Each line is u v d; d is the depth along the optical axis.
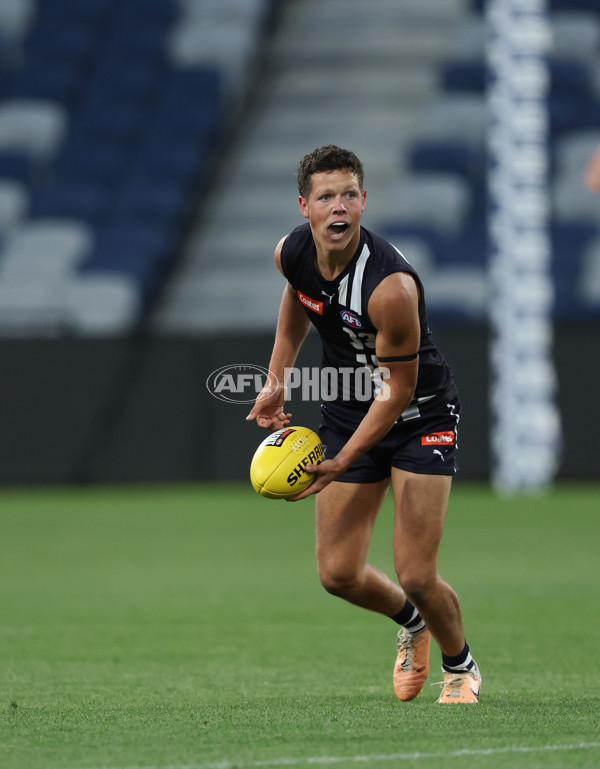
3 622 27.44
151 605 30.00
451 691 17.81
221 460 61.50
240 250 81.19
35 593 32.31
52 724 15.90
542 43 57.59
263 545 42.81
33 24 95.81
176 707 17.44
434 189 80.19
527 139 56.81
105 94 89.62
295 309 18.62
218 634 25.55
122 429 61.59
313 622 27.17
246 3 96.19
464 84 88.81
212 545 42.84
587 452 59.88
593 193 79.12
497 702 17.61
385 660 22.33
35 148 85.06
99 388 61.59
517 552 39.72
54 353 61.56
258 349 60.56
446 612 17.47
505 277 57.31
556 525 46.62
